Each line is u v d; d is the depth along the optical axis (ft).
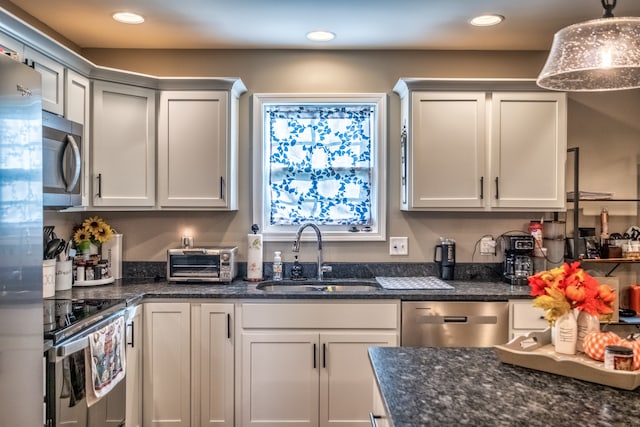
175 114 9.60
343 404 8.64
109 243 10.16
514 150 9.53
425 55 10.56
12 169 4.40
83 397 6.42
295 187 10.77
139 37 9.74
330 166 10.76
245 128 10.56
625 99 10.49
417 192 9.53
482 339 8.64
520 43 10.11
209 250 9.64
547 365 4.70
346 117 10.71
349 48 10.43
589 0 7.96
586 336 4.77
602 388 4.29
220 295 8.68
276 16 8.63
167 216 10.52
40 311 4.93
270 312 8.68
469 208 9.58
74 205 7.59
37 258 4.86
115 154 9.21
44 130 6.69
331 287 10.16
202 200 9.64
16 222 4.47
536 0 7.97
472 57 10.57
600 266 10.29
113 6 8.18
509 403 3.94
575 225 9.34
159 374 8.75
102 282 9.53
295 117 10.71
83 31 9.39
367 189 10.77
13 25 6.69
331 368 8.65
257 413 8.70
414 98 9.52
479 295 8.64
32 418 4.78
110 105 9.15
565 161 9.52
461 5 8.15
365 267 10.55
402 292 8.76
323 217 10.75
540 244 9.93
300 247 10.54
